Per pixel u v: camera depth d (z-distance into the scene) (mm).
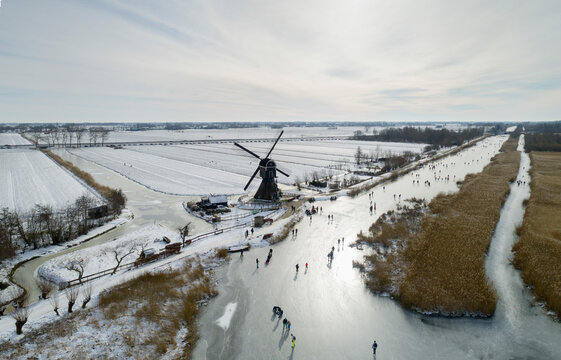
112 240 49000
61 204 68375
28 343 24156
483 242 47719
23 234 45188
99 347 24703
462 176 106938
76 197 74438
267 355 25812
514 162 131250
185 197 78000
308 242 49406
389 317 31109
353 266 41219
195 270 39062
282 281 37562
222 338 27766
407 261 42219
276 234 51156
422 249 44812
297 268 40281
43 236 48031
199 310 31922
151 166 124750
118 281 35344
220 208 66562
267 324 29703
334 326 29625
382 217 60719
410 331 29125
